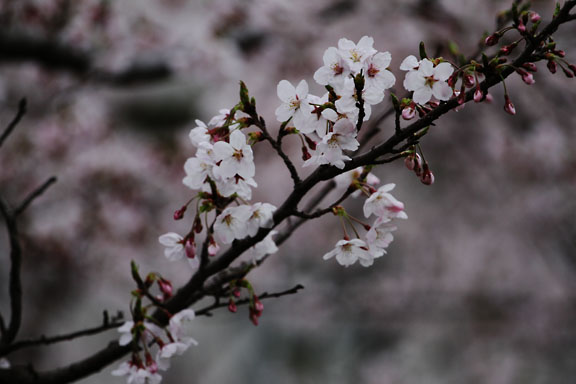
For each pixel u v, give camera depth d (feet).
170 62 21.45
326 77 4.99
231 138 5.22
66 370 6.98
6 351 7.00
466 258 30.32
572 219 27.50
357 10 23.65
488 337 31.89
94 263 25.55
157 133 30.55
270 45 23.98
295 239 30.27
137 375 5.96
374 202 5.69
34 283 28.84
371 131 8.12
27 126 24.12
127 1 21.83
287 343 44.01
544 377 30.27
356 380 38.78
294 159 28.32
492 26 21.93
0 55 21.11
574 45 20.90
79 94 23.58
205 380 43.65
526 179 27.58
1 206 6.87
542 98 25.26
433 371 34.14
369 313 29.86
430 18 22.53
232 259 6.14
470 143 27.84
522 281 29.53
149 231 25.55
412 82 5.01
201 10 22.67
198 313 6.36
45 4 19.62
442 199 31.24
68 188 24.53
